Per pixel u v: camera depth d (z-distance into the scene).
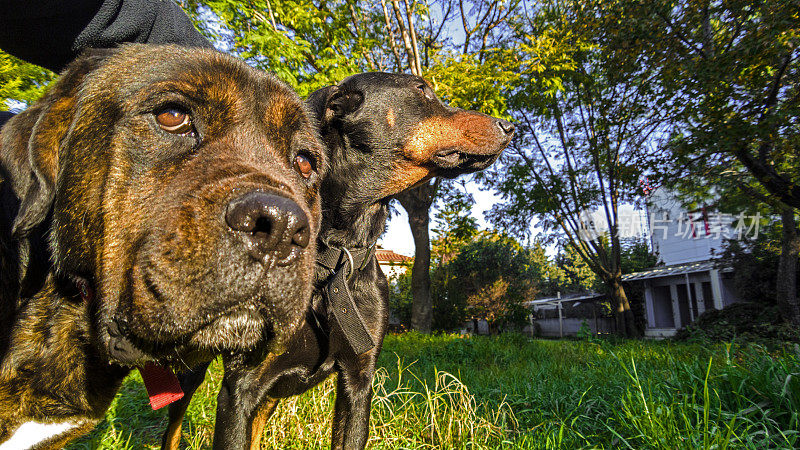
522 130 3.54
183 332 0.24
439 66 1.84
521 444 0.62
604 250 3.73
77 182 0.28
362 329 0.51
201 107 0.29
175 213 0.25
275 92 0.34
